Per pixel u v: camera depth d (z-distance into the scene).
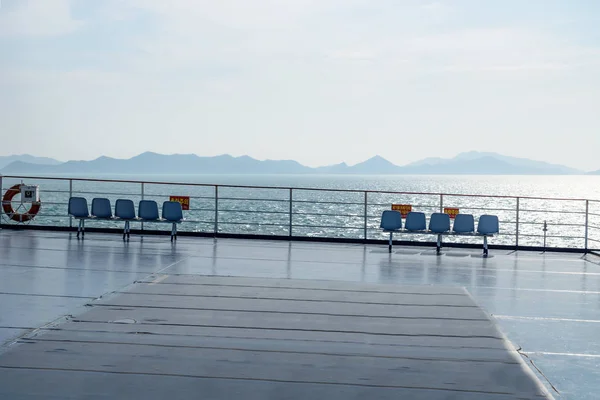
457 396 4.15
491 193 120.25
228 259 9.84
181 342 5.26
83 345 5.12
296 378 4.45
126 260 9.51
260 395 4.11
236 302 6.80
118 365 4.64
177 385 4.27
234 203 63.28
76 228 13.05
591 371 4.77
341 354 5.02
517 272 9.30
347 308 6.63
